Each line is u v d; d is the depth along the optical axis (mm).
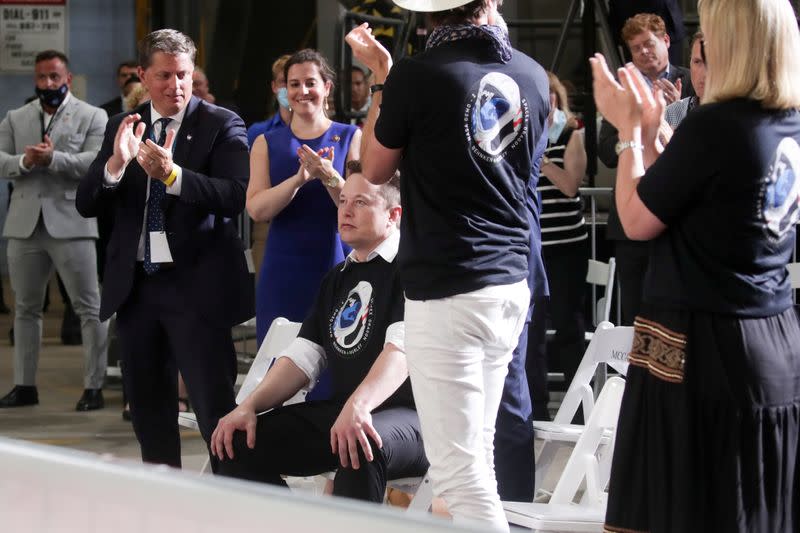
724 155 3162
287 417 4391
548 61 11391
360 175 4531
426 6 3629
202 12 15562
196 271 5297
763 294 3250
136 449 7391
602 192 8008
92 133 8703
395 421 4238
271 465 4355
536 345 6465
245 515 1179
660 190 3232
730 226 3199
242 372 9539
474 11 3658
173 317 5289
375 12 9898
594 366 5039
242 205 5328
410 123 3547
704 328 3240
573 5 8695
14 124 8734
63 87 8688
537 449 7238
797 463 3344
